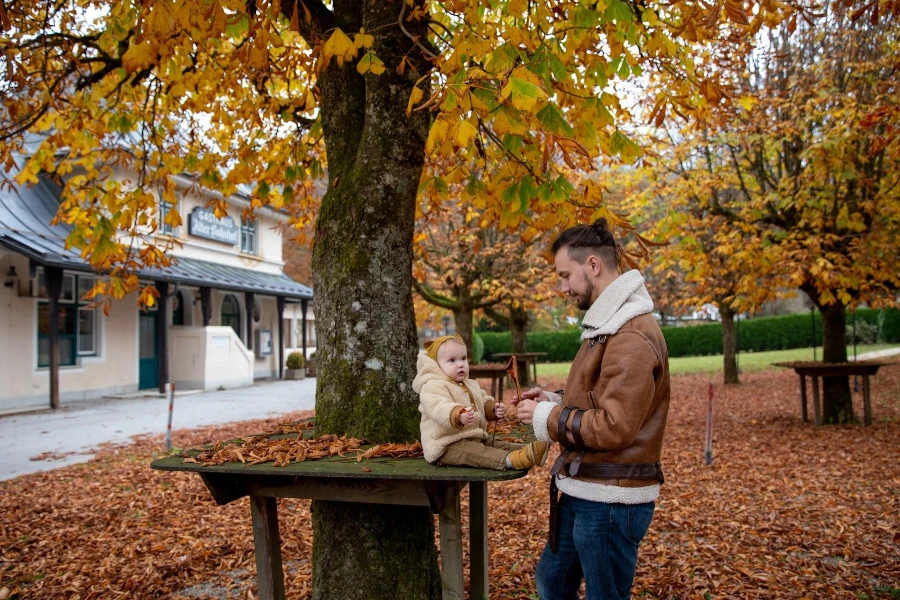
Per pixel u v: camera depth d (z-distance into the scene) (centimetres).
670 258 1005
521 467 218
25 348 1452
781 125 869
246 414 1373
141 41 287
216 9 254
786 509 563
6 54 428
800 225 870
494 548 486
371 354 298
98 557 480
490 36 311
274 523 291
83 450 934
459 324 1495
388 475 215
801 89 918
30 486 712
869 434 911
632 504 207
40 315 1516
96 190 489
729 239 945
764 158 1011
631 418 192
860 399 1372
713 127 693
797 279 785
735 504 590
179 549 493
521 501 632
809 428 998
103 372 1698
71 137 530
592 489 209
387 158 302
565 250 225
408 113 250
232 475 268
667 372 211
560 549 230
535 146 294
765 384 1762
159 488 698
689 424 1120
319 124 470
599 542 209
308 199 640
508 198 288
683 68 424
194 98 534
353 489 257
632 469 207
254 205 561
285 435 323
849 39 893
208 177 521
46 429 1142
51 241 1370
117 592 411
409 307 313
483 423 258
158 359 1972
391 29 305
